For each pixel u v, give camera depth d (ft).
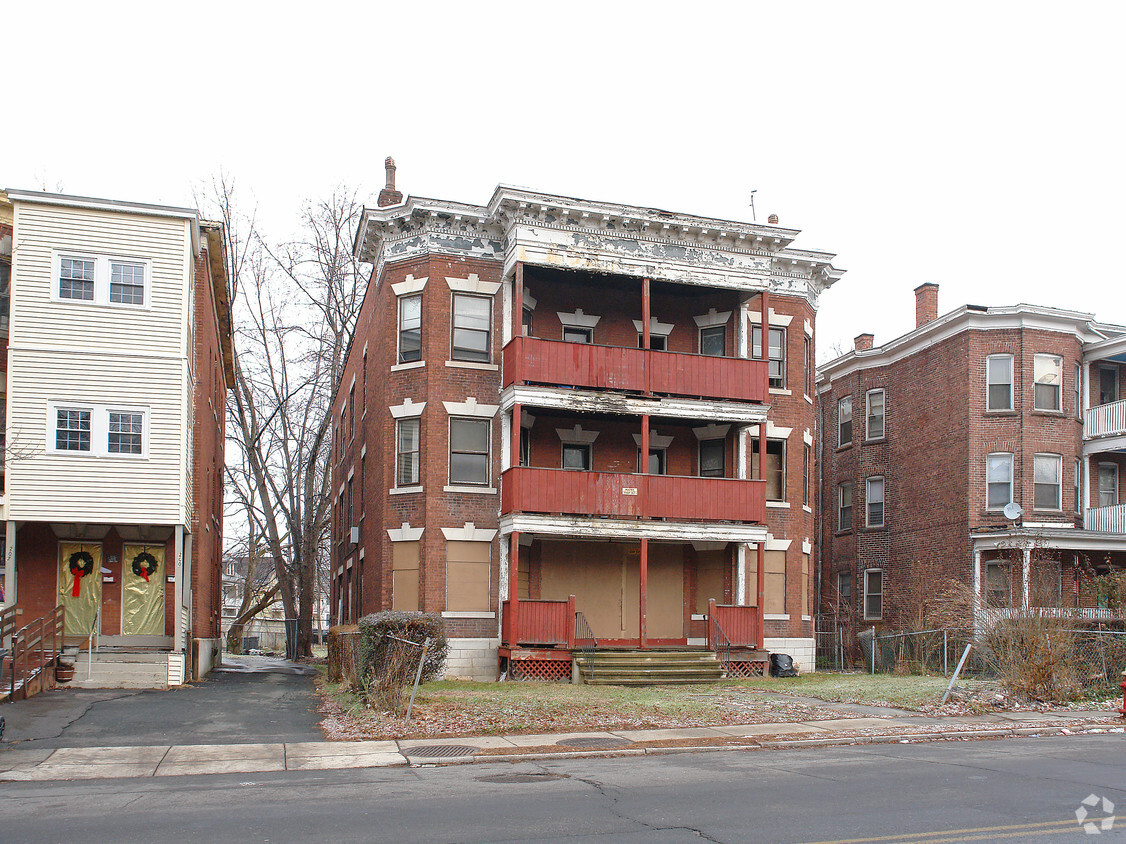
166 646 76.64
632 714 53.11
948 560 102.22
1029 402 100.07
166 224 73.77
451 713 51.98
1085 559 95.04
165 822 28.73
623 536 78.79
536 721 50.26
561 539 84.48
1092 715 55.67
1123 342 99.14
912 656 88.74
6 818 29.43
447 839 26.48
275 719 52.54
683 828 27.89
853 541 118.21
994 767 38.96
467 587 79.92
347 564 113.09
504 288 82.07
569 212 80.64
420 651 55.57
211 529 100.99
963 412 101.96
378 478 85.25
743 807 30.91
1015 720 53.52
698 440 89.61
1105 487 103.65
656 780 36.01
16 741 44.91
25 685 60.34
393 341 83.46
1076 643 63.72
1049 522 98.58
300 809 30.63
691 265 84.02
